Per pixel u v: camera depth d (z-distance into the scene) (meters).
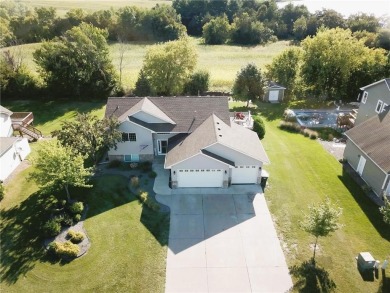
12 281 18.16
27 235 21.34
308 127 37.97
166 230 21.70
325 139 34.88
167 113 30.03
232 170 25.81
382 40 72.19
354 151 28.33
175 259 19.50
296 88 49.28
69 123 26.94
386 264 18.53
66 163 22.53
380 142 25.72
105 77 47.47
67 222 21.91
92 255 19.73
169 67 44.91
